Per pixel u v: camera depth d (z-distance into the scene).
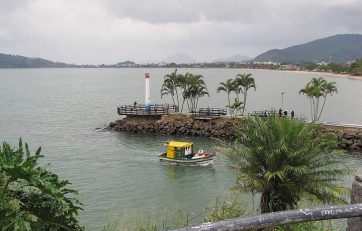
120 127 70.50
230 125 65.12
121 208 30.53
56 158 48.75
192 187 36.84
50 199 7.21
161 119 71.06
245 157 17.59
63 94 159.88
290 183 16.61
